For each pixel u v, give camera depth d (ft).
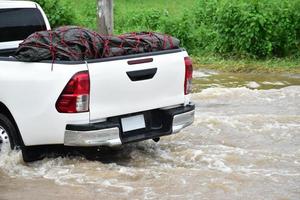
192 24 54.70
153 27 57.06
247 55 50.49
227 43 51.19
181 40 53.42
